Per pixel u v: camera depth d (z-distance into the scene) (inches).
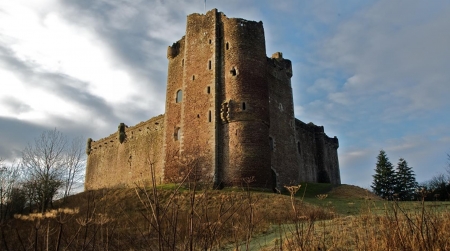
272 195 946.1
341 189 1314.0
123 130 1756.9
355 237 361.7
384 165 1833.2
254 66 1211.2
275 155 1323.8
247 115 1141.1
